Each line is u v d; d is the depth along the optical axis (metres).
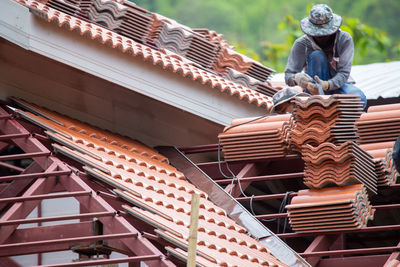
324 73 34.00
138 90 34.00
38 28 32.19
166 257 25.30
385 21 125.56
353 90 34.19
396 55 103.00
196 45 39.66
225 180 33.16
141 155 34.62
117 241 27.45
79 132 33.91
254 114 36.41
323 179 30.20
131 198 27.50
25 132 31.69
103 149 31.92
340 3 128.00
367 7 126.75
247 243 28.44
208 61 39.88
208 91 35.47
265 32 135.12
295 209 30.23
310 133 31.08
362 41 79.62
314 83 33.59
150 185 29.45
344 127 30.91
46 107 36.34
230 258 25.78
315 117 31.25
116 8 37.59
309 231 30.03
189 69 35.41
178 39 39.34
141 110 36.78
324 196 30.02
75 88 35.69
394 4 125.88
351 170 29.81
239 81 39.12
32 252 26.50
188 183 33.00
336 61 33.78
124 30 37.62
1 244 26.80
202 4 138.00
